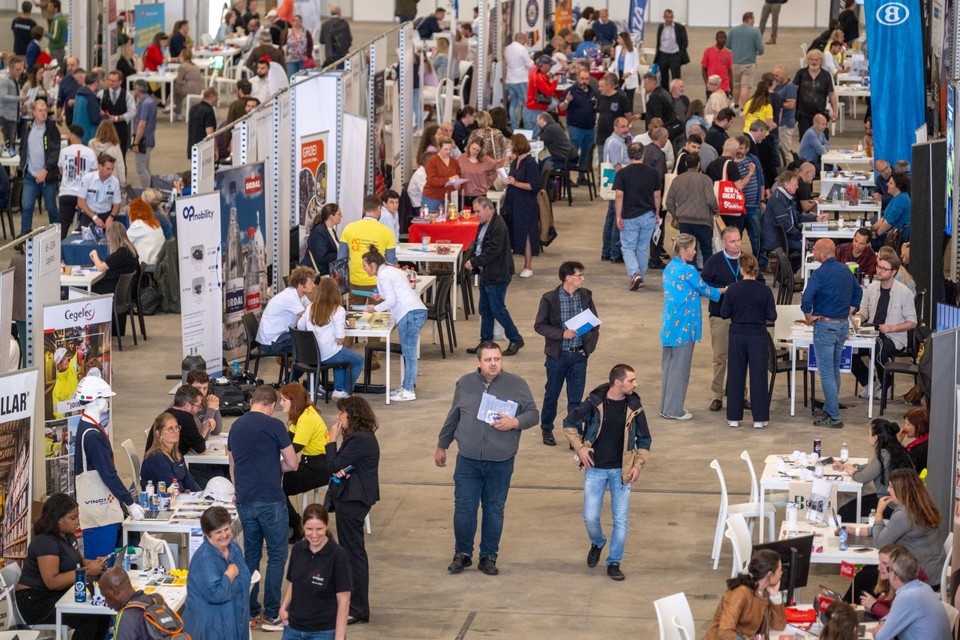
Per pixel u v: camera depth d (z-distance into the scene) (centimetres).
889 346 1708
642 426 1265
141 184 2770
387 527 1396
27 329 1264
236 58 3819
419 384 1820
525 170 2289
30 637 1066
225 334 1803
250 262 1847
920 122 2264
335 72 2094
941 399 1176
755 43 3478
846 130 3338
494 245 1894
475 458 1267
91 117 2783
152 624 974
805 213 2295
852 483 1260
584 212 2822
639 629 1171
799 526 1205
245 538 1181
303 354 1678
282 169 1978
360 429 1187
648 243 2303
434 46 3716
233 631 1023
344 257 1892
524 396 1271
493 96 3350
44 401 1255
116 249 1936
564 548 1345
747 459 1300
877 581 1119
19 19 3609
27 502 1160
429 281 1945
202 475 1341
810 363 1683
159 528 1187
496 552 1295
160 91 3644
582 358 1569
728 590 987
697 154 2175
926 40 2594
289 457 1184
